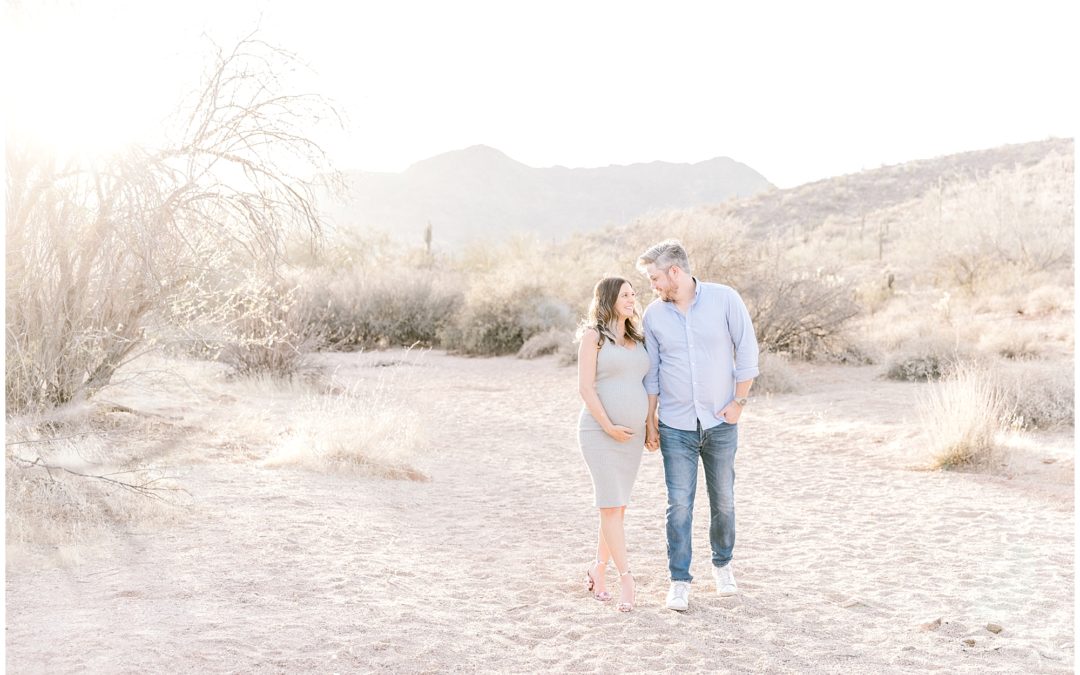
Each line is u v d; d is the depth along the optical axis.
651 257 4.97
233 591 4.68
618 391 4.90
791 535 6.63
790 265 20.48
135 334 8.74
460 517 6.97
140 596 4.49
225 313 9.75
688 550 4.93
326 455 8.58
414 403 14.34
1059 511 7.35
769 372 15.43
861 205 71.56
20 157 7.29
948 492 8.12
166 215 7.70
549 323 24.62
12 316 7.82
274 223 8.23
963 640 4.43
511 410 14.13
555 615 4.72
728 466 5.05
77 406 8.30
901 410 12.82
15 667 3.55
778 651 4.26
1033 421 11.17
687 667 4.02
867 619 4.75
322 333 20.73
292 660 3.82
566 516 7.18
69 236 7.90
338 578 5.06
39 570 4.77
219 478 7.50
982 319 22.94
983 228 30.11
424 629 4.33
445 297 28.11
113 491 6.20
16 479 5.93
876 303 28.42
